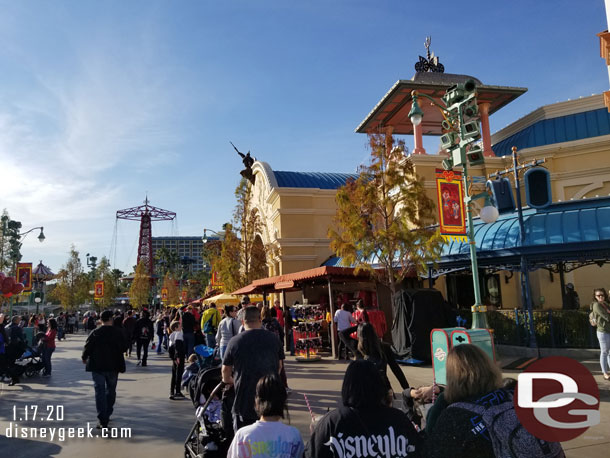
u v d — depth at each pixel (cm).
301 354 1495
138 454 600
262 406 317
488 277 2008
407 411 399
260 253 2870
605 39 1027
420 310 1313
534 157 2077
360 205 1586
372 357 545
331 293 1527
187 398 953
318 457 247
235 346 470
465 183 886
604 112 2145
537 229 1280
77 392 1077
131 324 1803
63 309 5725
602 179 1959
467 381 246
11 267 3259
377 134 1627
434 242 1405
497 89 2222
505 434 228
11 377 1212
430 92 2230
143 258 11050
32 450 629
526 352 1255
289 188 2592
